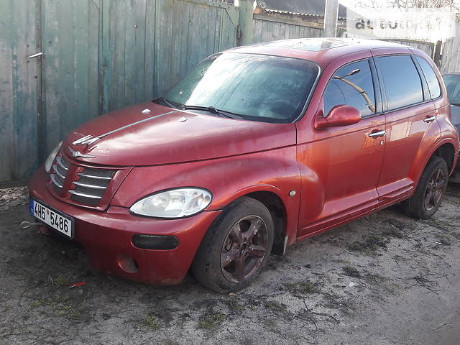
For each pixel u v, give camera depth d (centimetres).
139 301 358
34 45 547
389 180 507
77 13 573
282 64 454
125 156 345
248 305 365
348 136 438
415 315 379
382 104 484
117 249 331
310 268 432
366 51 487
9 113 544
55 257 405
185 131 375
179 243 330
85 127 412
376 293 403
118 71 632
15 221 470
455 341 352
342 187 448
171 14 674
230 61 484
